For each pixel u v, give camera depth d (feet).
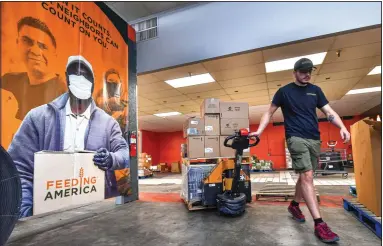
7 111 6.88
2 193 4.64
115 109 11.62
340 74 17.97
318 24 11.97
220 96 23.57
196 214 9.63
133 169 12.92
